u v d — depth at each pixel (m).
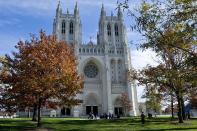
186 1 18.38
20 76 36.69
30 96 36.44
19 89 36.12
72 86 38.66
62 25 146.75
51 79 36.28
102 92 136.00
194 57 18.86
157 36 19.08
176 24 19.11
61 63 38.72
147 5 18.53
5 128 38.25
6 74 37.84
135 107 135.62
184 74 21.59
